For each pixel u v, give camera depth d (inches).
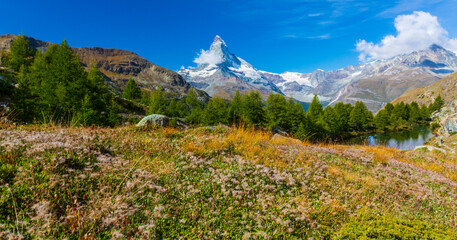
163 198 172.1
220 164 264.1
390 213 221.8
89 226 130.9
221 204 182.2
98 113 1106.7
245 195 199.9
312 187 243.6
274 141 455.5
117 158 223.1
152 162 227.1
